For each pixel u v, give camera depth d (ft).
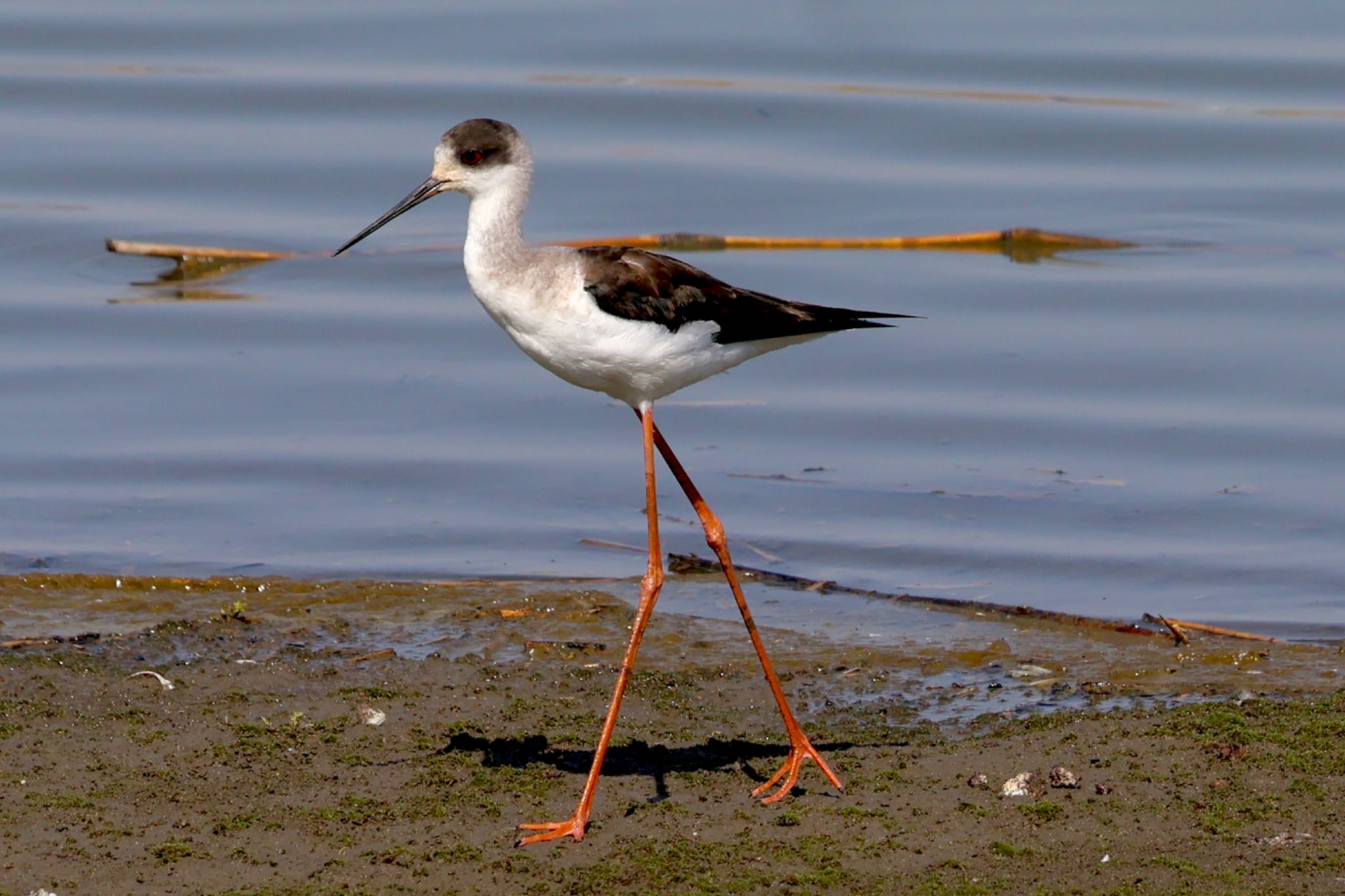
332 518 44.34
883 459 48.19
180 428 49.57
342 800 27.81
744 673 34.99
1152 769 28.58
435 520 44.39
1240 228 65.31
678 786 28.71
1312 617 38.29
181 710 31.65
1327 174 69.26
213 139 71.41
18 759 28.91
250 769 28.96
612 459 48.44
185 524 43.60
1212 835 26.17
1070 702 33.35
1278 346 53.98
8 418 49.67
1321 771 28.17
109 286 60.13
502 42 81.97
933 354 54.54
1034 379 52.70
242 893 24.47
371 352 55.31
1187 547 42.27
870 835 26.45
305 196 67.26
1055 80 77.87
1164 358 53.47
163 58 79.20
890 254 62.69
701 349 29.53
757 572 41.14
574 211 66.23
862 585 40.47
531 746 30.50
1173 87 77.00
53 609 37.60
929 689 34.19
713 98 75.46
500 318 29.81
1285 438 48.03
